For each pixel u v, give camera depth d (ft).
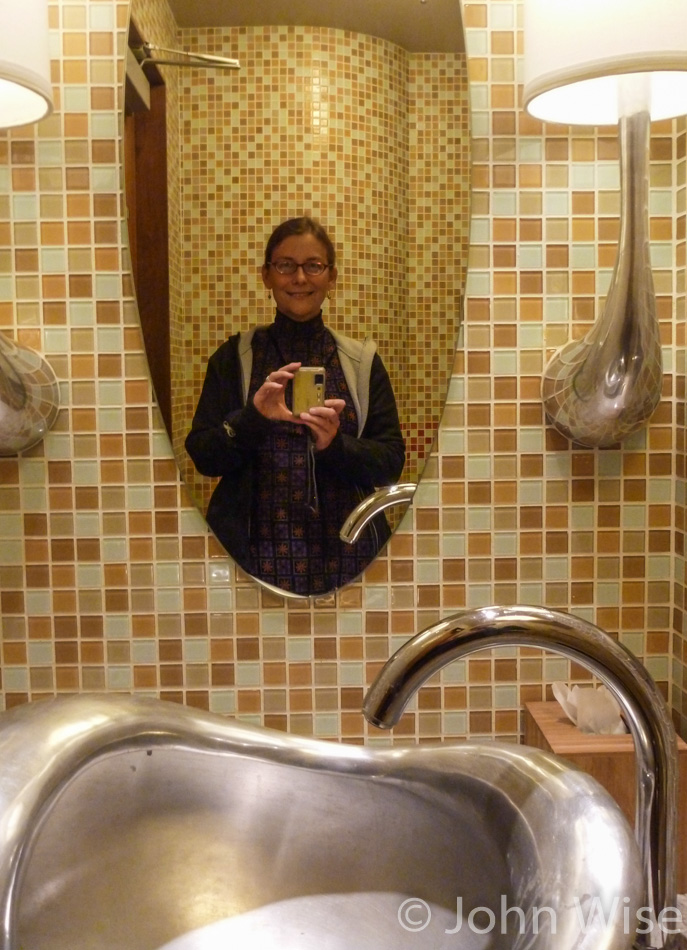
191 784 2.42
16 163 3.08
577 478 3.21
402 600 3.22
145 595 3.22
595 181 3.11
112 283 3.12
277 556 3.19
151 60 3.03
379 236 3.09
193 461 3.17
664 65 2.30
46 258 3.11
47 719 2.10
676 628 3.20
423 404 3.15
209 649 3.23
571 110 2.78
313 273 3.09
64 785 1.96
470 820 2.23
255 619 3.22
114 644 3.23
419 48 3.04
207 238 3.08
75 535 3.20
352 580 3.19
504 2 3.03
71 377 3.15
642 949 2.05
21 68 2.45
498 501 3.21
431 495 3.20
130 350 3.14
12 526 3.21
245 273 3.09
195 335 3.12
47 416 3.07
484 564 3.22
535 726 3.07
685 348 3.10
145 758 2.33
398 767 2.38
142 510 3.19
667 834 2.07
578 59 2.36
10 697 3.25
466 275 3.12
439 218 3.09
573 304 3.14
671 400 3.20
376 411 3.15
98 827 2.26
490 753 2.29
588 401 2.86
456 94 3.05
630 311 2.65
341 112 3.04
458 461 3.19
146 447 3.18
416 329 3.13
